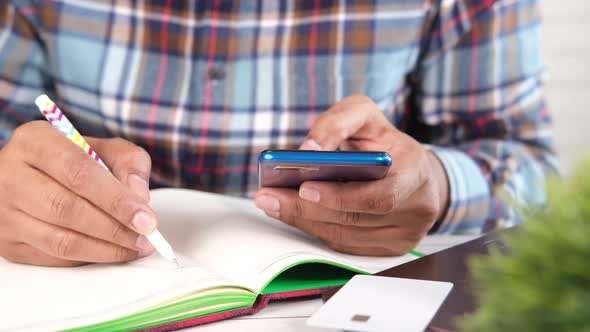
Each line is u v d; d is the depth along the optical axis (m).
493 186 0.98
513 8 1.20
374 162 0.57
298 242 0.68
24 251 0.65
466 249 0.62
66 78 1.16
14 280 0.60
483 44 1.20
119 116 1.15
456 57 1.21
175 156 1.16
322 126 0.74
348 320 0.45
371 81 1.20
